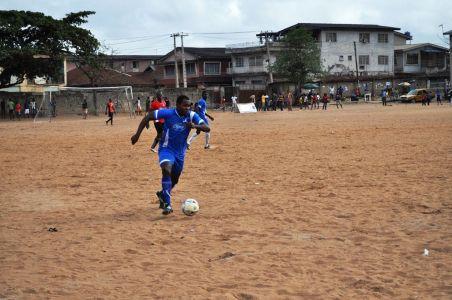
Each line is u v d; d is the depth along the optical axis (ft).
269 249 22.39
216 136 84.23
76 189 39.04
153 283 18.57
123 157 59.21
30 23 184.65
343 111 172.24
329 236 24.16
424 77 297.74
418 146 60.03
